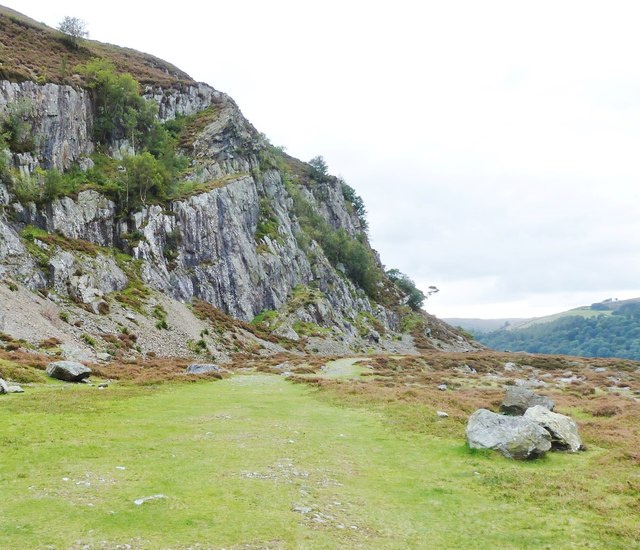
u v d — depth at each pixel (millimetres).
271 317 103250
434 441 20734
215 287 93625
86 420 20906
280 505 11945
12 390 27016
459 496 13984
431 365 71750
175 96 139500
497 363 79562
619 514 12703
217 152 126688
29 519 10016
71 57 126188
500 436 18891
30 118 89625
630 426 25406
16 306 50844
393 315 156750
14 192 71500
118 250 82062
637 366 80250
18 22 125688
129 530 9773
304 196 183875
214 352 69438
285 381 43188
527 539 11047
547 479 15641
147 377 38406
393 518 11961
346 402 30078
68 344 48312
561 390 48281
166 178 96312
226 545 9430
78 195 80750
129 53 161500
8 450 15391
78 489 12117
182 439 18578
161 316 70500
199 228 95188
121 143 111000
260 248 114000
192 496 12109
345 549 9797
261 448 17828
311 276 133250
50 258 64688
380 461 17516
